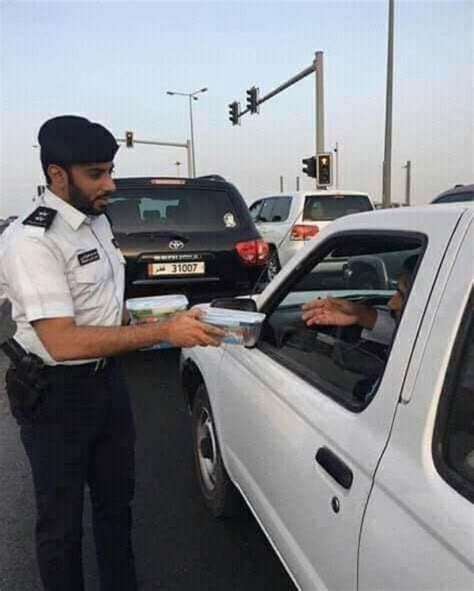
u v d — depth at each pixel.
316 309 2.38
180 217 5.45
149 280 5.29
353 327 2.30
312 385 1.93
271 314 2.47
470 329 1.26
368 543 1.38
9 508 3.14
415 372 1.34
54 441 1.96
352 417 1.58
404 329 1.42
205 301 5.45
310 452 1.73
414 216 1.59
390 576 1.29
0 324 6.41
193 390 3.37
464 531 1.11
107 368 2.07
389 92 16.92
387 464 1.36
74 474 2.00
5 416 4.48
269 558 2.71
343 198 10.87
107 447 2.16
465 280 1.29
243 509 2.93
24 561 2.70
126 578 2.32
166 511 3.10
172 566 2.66
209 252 5.40
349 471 1.50
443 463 1.24
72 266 1.84
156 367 5.52
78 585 2.11
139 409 4.50
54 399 1.92
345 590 1.52
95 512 2.29
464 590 1.08
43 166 1.85
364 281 2.76
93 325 1.93
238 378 2.48
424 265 1.42
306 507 1.76
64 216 1.83
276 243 11.03
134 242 5.24
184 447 3.83
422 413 1.29
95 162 1.79
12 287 1.83
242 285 5.56
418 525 1.23
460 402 1.27
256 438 2.23
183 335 1.79
